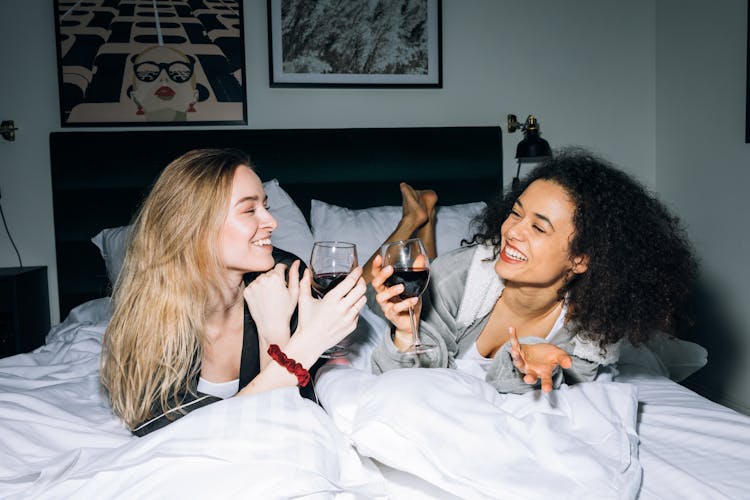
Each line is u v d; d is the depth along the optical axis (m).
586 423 1.17
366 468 1.11
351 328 1.25
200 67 2.82
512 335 1.13
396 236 2.23
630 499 1.00
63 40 2.71
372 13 2.92
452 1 3.01
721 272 2.82
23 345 2.55
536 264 1.29
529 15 3.08
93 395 1.50
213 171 1.27
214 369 1.45
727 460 1.18
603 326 1.34
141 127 2.80
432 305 1.46
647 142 3.24
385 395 1.10
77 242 2.73
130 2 2.75
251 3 2.85
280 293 1.30
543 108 3.13
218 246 1.27
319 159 2.87
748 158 2.62
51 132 2.73
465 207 2.68
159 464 1.02
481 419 1.07
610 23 3.15
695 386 3.03
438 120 3.04
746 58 2.60
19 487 1.08
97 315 2.34
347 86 2.92
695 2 2.88
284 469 0.99
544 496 0.96
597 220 1.28
